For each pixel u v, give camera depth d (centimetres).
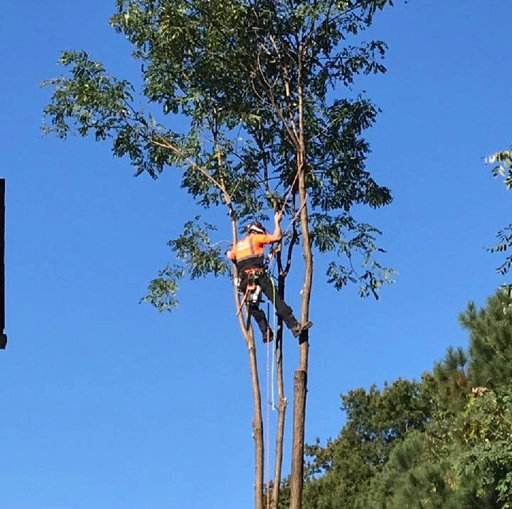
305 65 1374
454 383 1845
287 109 1362
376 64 1381
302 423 1188
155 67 1398
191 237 1405
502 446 1441
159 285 1393
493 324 1806
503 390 1534
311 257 1259
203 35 1361
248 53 1356
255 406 1235
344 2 1315
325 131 1380
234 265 1317
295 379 1202
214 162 1377
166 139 1405
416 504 1761
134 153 1414
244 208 1370
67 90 1391
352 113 1370
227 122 1380
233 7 1320
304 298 1234
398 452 2355
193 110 1387
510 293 1225
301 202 1296
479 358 1798
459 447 1694
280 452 1216
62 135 1406
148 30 1391
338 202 1396
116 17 1387
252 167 1384
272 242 1259
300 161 1326
